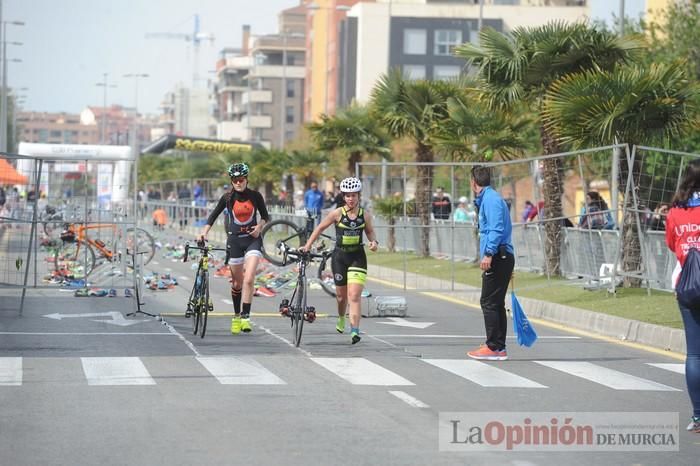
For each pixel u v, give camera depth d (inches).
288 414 751.1
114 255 1699.1
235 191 1206.9
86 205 1534.2
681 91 1636.3
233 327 1215.6
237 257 1213.7
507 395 853.8
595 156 2284.7
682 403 840.9
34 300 1584.6
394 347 1129.4
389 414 758.5
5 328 1250.0
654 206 1731.1
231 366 971.9
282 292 1764.3
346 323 1375.5
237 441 661.3
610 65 1859.0
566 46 1856.5
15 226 1427.2
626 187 1531.7
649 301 1464.1
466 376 947.3
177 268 2364.7
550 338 1278.3
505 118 2294.5
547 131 1935.3
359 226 1130.0
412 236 2290.8
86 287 1491.1
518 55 1887.3
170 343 1130.0
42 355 1027.3
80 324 1298.0
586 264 1755.7
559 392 874.8
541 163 2027.6
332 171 3978.8
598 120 1631.4
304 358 1035.9
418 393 851.4
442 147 2373.3
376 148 3112.7
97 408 762.8
